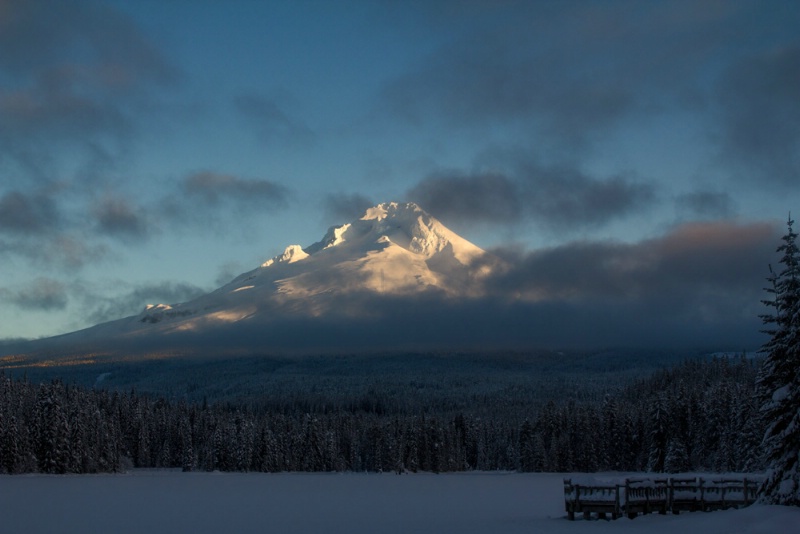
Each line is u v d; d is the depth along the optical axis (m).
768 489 43.47
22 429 129.75
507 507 65.88
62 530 50.88
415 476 152.38
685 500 48.22
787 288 45.25
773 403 43.41
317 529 49.72
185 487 102.62
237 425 181.88
